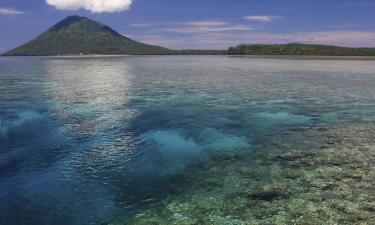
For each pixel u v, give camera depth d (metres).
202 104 25.23
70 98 27.50
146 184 11.66
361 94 29.59
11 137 16.83
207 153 14.72
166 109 23.45
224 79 43.03
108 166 13.33
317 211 9.52
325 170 12.44
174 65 81.38
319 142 15.93
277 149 15.06
